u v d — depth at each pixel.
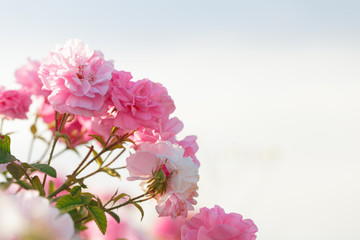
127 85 0.85
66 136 0.86
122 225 0.96
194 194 0.85
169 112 0.87
